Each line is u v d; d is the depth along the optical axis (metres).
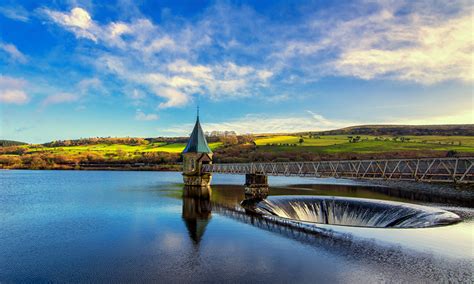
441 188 55.75
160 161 137.75
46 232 25.75
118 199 44.97
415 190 55.81
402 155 87.25
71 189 59.41
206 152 63.12
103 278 16.91
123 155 145.62
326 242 22.89
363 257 19.73
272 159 104.25
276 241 23.03
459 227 26.12
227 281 16.55
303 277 16.97
